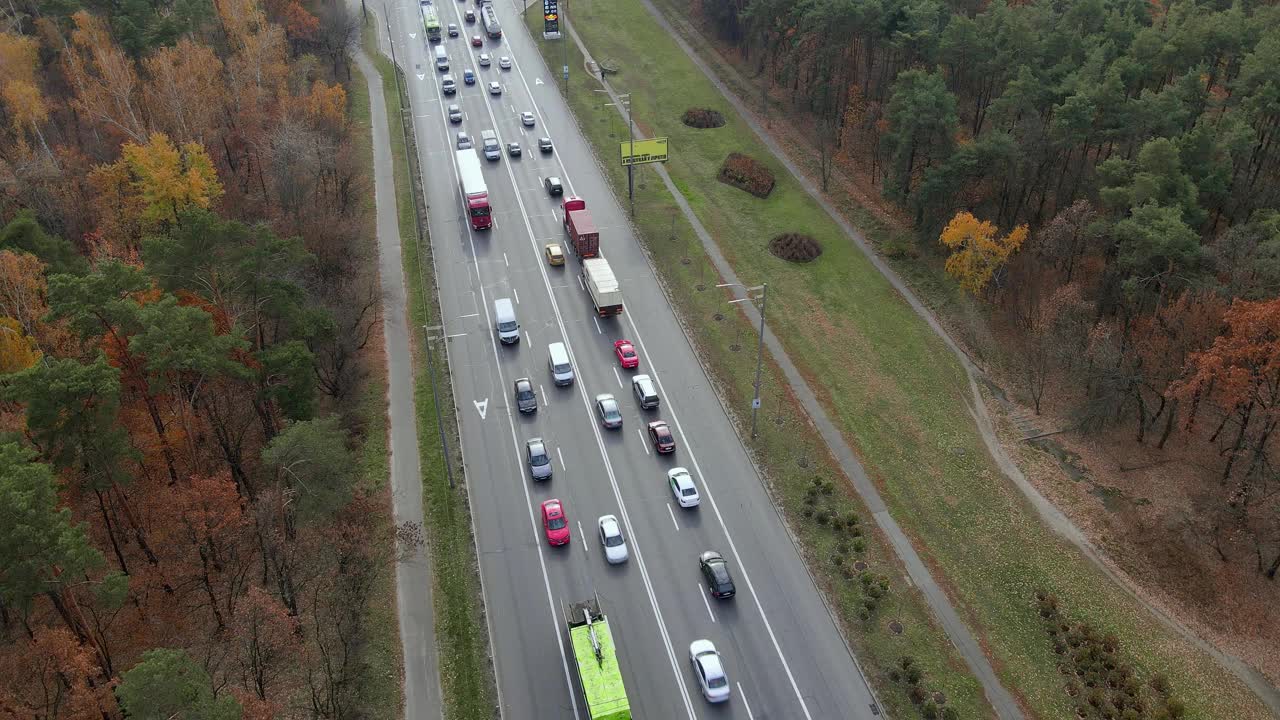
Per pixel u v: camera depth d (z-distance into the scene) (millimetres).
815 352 83125
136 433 61344
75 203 87188
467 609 59250
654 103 126438
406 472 69500
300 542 61000
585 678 51688
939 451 73875
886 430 75312
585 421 74500
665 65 136500
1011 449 74875
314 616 55000
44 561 41531
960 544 65750
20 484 41875
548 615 58844
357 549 59406
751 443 72625
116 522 59094
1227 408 66875
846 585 61344
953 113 93000
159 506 57750
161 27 103062
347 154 106875
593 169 110438
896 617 59500
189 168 83312
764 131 120062
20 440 50031
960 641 58500
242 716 43844
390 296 87562
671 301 88312
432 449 71688
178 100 92125
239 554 61000
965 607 60906
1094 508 69500
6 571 41156
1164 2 116188
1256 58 84562
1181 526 67562
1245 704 56562
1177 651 59406
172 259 61375
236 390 66000
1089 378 76375
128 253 77938
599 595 60219
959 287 90812
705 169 111438
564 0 153750
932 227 96062
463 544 63781
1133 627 60688
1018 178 90188
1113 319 83125
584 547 63656
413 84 130250
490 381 78562
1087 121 83750
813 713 53438
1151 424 75938
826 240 99188
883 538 65188
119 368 55594
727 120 122625
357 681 54219
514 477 69312
